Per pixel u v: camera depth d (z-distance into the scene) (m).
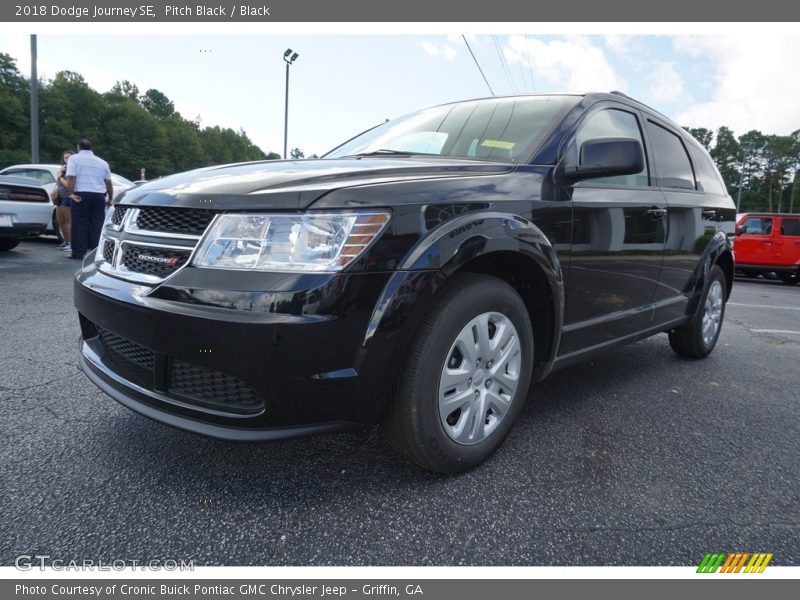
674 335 4.03
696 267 3.71
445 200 1.88
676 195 3.39
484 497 1.93
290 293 1.61
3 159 58.94
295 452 2.19
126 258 1.94
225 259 1.69
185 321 1.66
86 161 7.38
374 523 1.75
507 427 2.22
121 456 2.11
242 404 1.73
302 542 1.65
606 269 2.68
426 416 1.87
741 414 2.93
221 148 106.56
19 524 1.67
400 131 3.09
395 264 1.71
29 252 8.38
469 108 3.02
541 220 2.23
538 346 2.43
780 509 1.96
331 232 1.67
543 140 2.47
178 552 1.59
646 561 1.64
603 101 2.89
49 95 72.38
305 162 2.34
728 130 88.38
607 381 3.42
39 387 2.80
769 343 4.91
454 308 1.89
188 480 1.96
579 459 2.26
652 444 2.46
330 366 1.66
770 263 12.69
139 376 1.93
